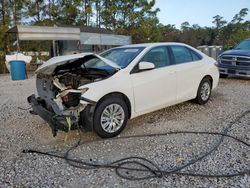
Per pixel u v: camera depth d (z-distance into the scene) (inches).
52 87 175.3
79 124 166.4
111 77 179.6
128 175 131.6
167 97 214.2
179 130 191.5
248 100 275.7
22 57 576.1
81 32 661.9
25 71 496.4
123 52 212.1
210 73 256.8
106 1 1106.7
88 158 150.3
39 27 573.6
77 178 129.8
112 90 174.9
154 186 121.6
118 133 182.2
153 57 207.3
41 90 192.4
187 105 254.7
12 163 145.3
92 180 127.8
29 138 181.3
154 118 218.5
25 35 554.9
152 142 171.3
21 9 968.3
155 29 1127.6
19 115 236.4
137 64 193.6
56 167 140.6
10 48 727.7
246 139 172.4
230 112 232.7
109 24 1106.7
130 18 1091.3
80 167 140.3
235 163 140.6
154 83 200.5
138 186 122.0
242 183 122.0
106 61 185.0
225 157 147.9
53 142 173.8
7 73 628.1
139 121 211.8
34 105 191.3
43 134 188.1
